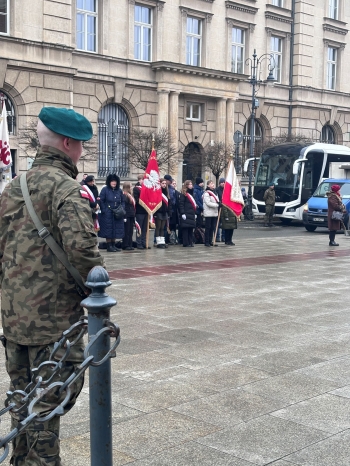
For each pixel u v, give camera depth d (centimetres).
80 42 2784
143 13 3023
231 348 627
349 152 2862
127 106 2962
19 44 2455
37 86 2527
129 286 979
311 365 574
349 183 2433
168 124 3072
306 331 708
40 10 2519
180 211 1581
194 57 3262
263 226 2622
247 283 1039
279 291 969
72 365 295
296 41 3769
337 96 4031
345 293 962
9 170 1338
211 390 499
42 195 291
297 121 3791
